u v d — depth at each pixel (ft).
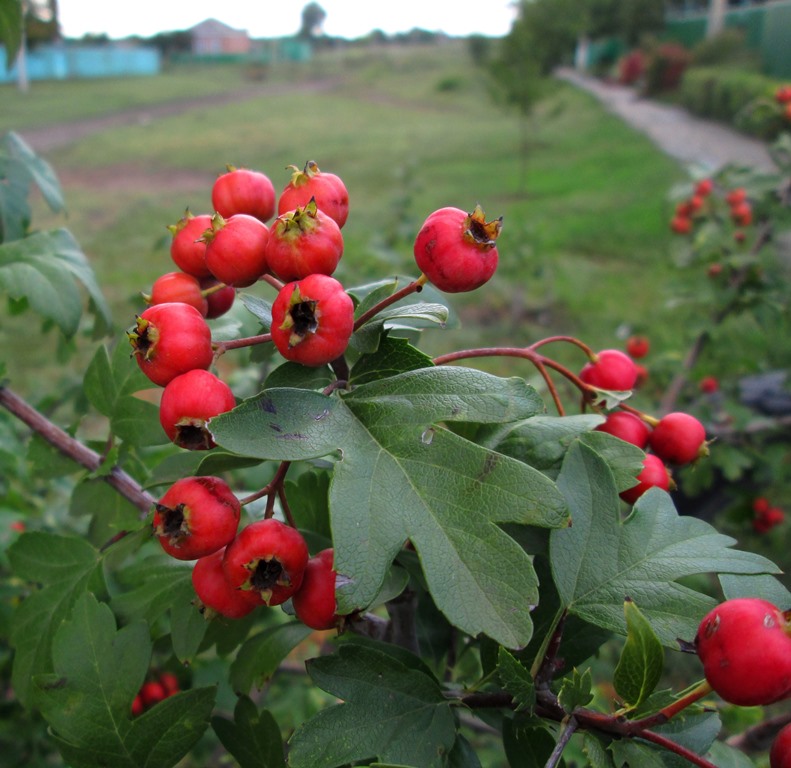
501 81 61.41
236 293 4.63
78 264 6.58
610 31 135.74
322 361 3.62
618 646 12.63
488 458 3.33
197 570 3.92
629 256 36.60
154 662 7.78
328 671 3.82
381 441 3.45
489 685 4.29
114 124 94.99
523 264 28.45
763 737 5.18
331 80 171.73
